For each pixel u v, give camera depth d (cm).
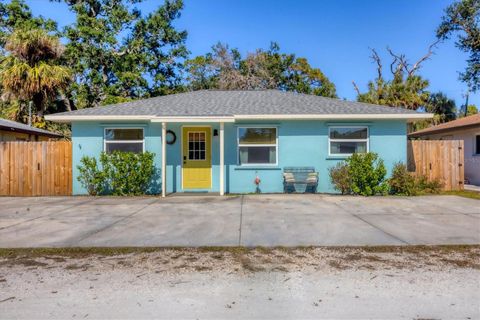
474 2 2316
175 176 1297
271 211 898
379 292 390
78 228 717
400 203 1014
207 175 1302
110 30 2547
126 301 371
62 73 1770
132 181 1217
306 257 521
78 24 2414
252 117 1240
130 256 531
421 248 560
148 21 2600
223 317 336
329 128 1291
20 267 481
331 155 1291
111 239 630
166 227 725
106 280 431
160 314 342
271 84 3306
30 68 1709
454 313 339
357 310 347
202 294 388
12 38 1750
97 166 1262
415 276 438
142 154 1223
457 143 1354
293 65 3538
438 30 2506
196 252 549
